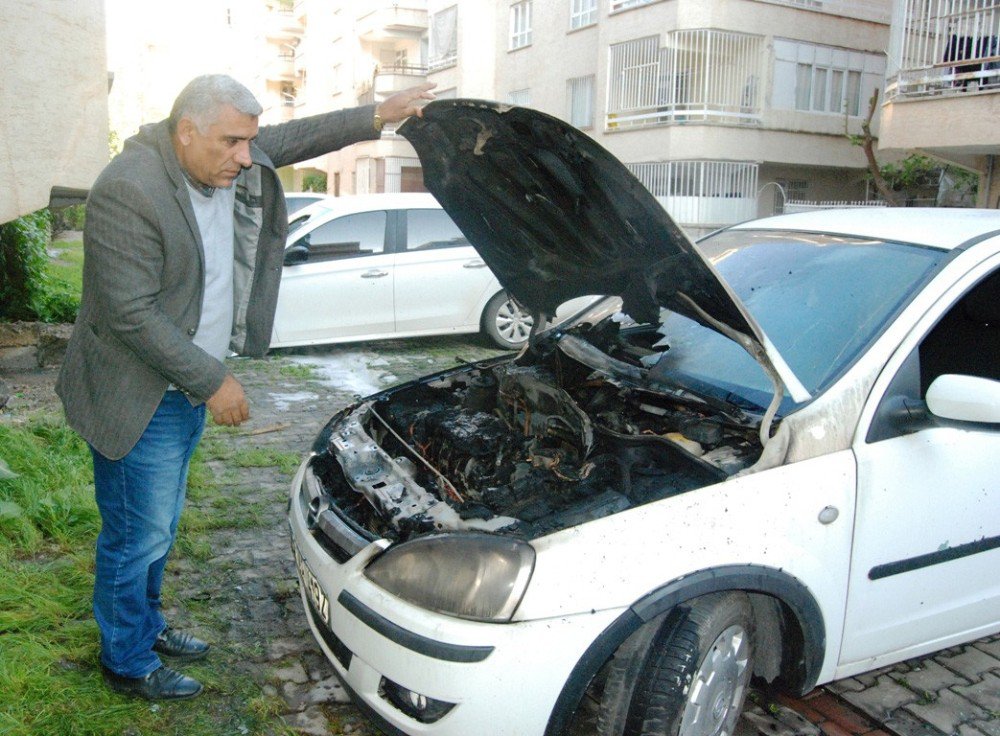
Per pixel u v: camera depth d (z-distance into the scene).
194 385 2.46
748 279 3.37
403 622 2.25
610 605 2.22
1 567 3.63
